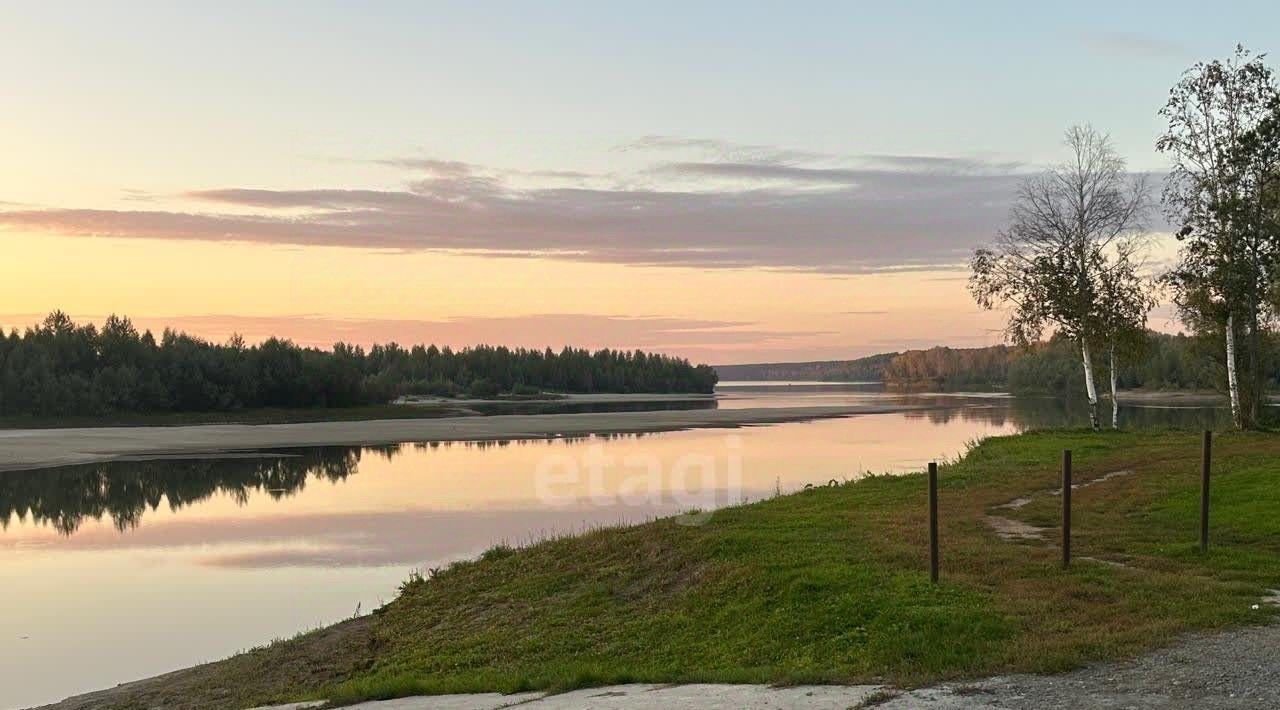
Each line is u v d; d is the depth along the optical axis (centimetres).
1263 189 3966
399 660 1532
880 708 857
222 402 11044
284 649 1703
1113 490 2219
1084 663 947
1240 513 1773
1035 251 4369
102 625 1973
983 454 3291
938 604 1227
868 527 1864
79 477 4694
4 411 9712
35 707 1499
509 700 1073
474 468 4816
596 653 1375
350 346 18400
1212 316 4119
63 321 12044
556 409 12362
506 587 1867
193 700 1468
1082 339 4319
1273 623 1058
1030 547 1593
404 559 2545
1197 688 841
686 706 927
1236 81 4044
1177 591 1223
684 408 12056
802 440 6259
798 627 1255
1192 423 6469
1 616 2052
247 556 2644
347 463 5206
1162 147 4178
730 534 1831
